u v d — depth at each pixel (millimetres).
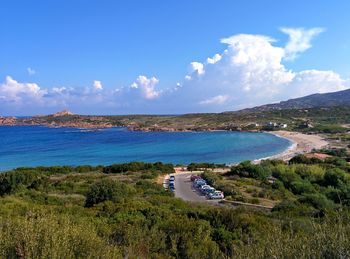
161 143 152375
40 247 5695
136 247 9898
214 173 62781
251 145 139875
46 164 98125
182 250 10367
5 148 137500
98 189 30016
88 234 6832
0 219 6984
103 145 146250
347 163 74438
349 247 4152
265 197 41969
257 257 4816
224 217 14094
